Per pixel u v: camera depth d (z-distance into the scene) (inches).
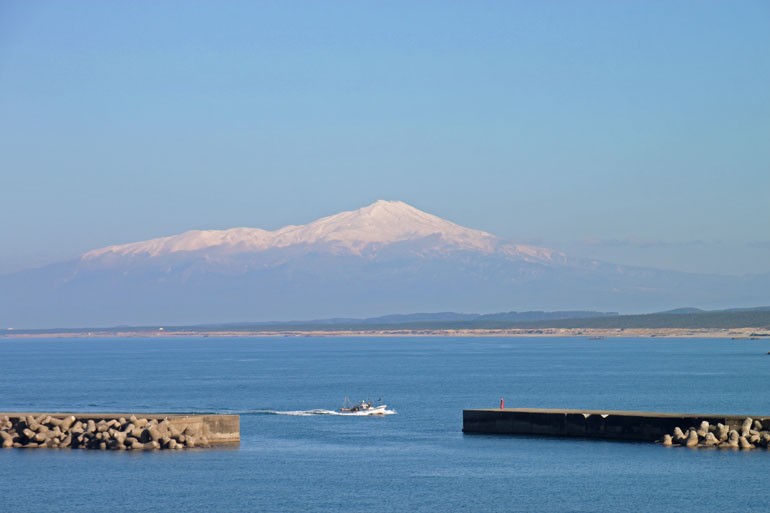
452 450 7317.9
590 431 7564.0
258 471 6555.1
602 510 5482.3
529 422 7849.4
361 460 6973.4
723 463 6520.7
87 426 7559.1
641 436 7352.4
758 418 7170.3
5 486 6087.6
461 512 5467.5
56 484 6146.7
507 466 6609.3
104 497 5821.9
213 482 6205.7
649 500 5664.4
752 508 5487.2
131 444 7322.8
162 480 6254.9
